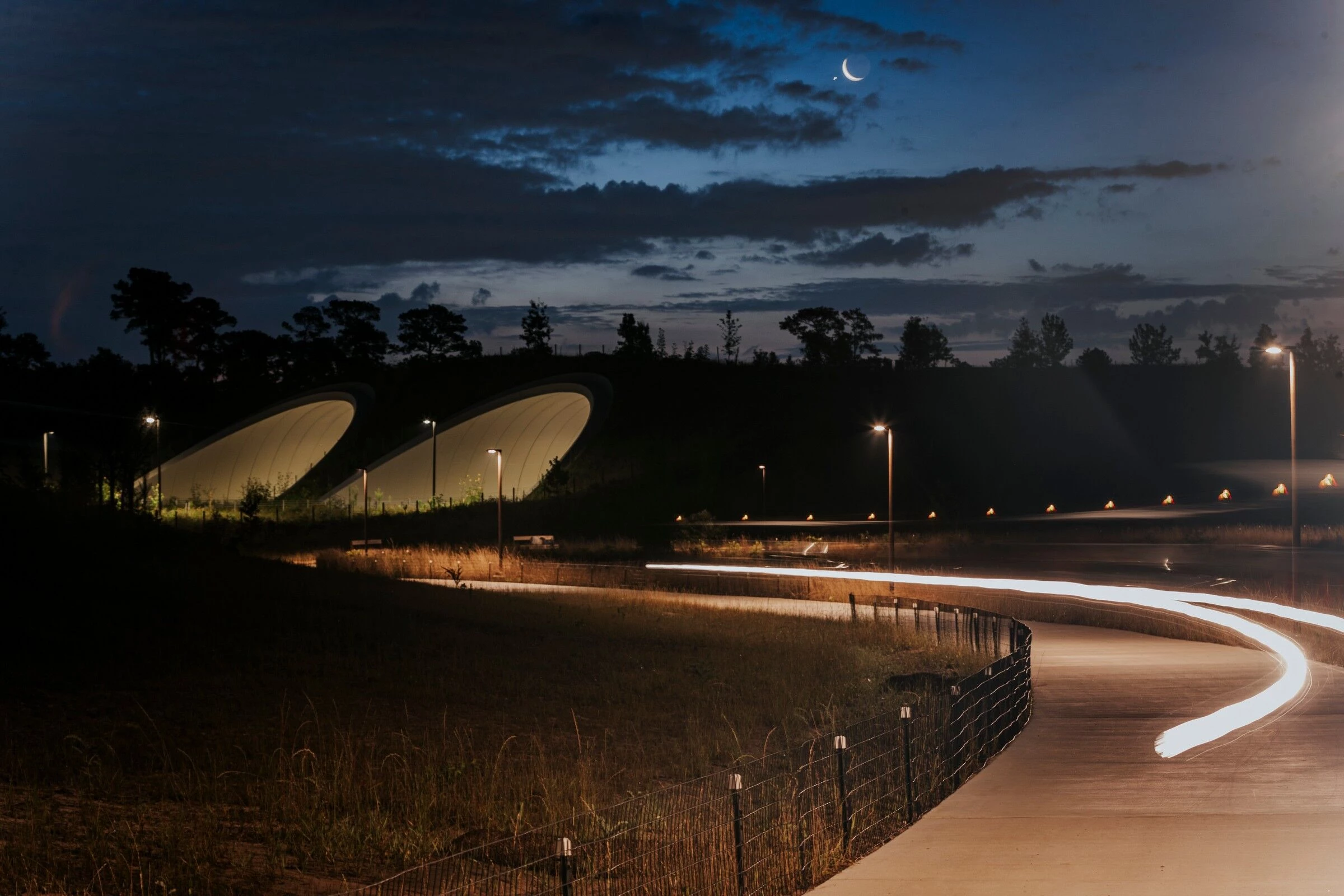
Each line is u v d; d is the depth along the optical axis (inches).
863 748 572.7
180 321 5285.4
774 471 3917.3
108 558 1048.2
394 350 5708.7
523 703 721.6
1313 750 504.7
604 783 512.7
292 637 861.8
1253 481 3740.2
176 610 895.1
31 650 713.6
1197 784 446.0
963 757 518.3
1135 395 4881.9
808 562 2087.8
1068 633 1112.2
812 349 6013.8
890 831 420.8
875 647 1059.9
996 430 4495.6
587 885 347.9
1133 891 305.4
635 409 4306.1
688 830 405.1
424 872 359.3
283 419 4271.7
